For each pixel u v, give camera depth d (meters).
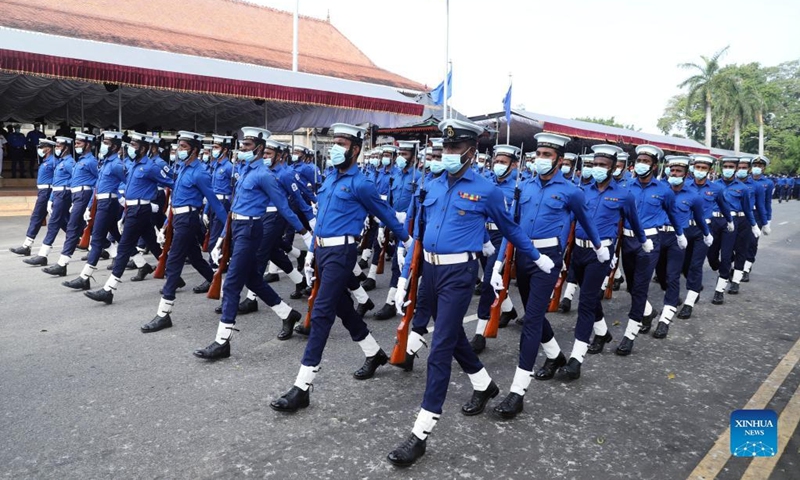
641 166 6.16
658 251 6.05
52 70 11.67
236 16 36.06
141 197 6.82
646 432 4.00
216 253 5.65
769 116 67.25
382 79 37.72
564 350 5.84
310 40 38.88
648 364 5.44
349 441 3.75
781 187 39.38
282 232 7.07
